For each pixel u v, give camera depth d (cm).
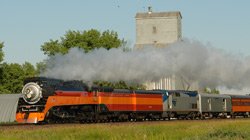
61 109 3962
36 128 3212
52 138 2592
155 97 5238
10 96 5556
